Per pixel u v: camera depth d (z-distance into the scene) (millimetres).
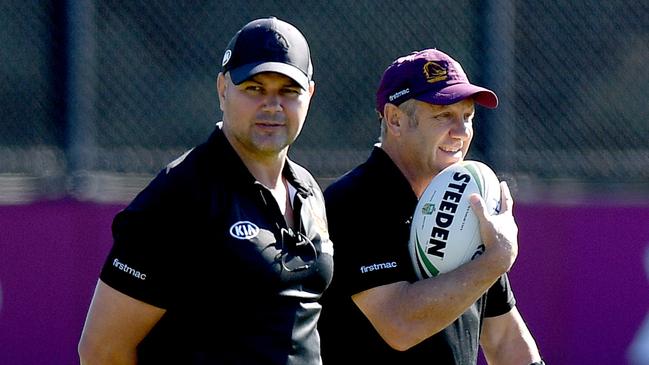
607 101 26438
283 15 25297
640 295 25344
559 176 25906
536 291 25156
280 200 12930
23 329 22938
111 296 12086
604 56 26453
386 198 13859
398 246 13781
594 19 26453
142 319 12117
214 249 12055
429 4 25766
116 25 24344
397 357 13898
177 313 12180
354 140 25516
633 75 26547
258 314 12188
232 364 12078
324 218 13352
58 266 23234
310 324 12688
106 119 24188
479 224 13375
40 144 23797
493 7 25812
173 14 24625
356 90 25547
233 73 12523
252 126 12500
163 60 24578
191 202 12070
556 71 26219
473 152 25734
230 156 12461
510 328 15477
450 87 13930
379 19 25641
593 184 25891
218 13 24844
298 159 25312
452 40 25875
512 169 25750
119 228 12164
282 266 12320
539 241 25234
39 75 23891
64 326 23172
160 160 24406
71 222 23391
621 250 25391
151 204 12047
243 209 12305
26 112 23797
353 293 13703
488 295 15203
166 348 12266
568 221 25328
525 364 15391
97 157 24031
